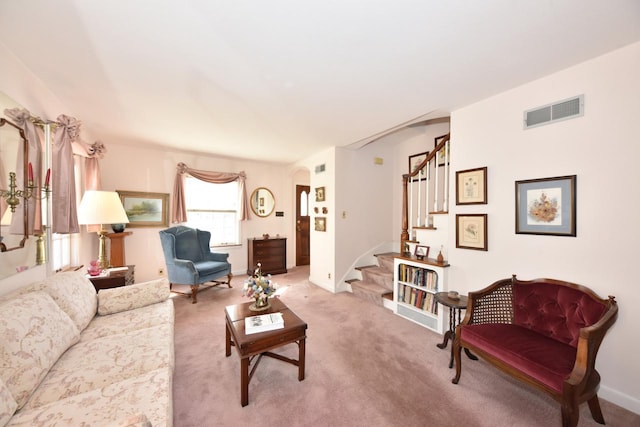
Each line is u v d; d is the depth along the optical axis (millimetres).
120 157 3939
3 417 938
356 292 3818
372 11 1306
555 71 1885
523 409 1607
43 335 1319
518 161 2111
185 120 2855
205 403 1643
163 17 1348
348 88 2127
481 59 1732
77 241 2934
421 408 1614
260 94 2230
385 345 2385
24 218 1729
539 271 1997
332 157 3992
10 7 1261
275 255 5070
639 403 1566
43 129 1987
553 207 1914
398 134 4152
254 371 1966
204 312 3119
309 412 1578
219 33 1474
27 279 1799
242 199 4926
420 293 2879
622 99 1625
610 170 1676
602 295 1704
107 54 1675
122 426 821
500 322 2033
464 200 2477
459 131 2531
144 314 2049
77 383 1247
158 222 4234
